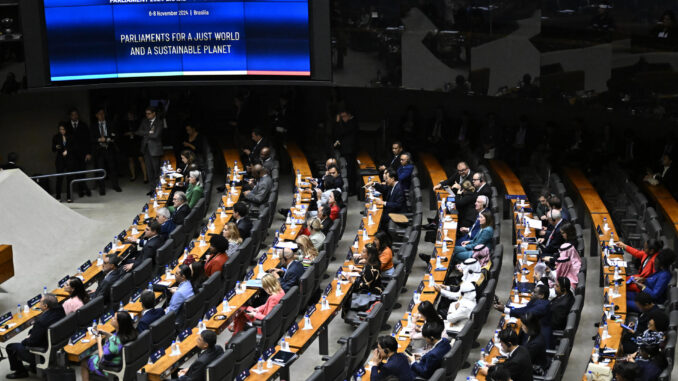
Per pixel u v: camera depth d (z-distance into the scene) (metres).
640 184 21.70
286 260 16.69
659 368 12.91
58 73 22.92
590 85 19.84
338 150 24.16
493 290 15.79
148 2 22.64
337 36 22.36
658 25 18.50
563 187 20.56
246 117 26.36
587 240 20.81
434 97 26.44
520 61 20.77
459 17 21.30
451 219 19.36
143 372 13.46
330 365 12.77
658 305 15.38
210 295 16.16
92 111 25.62
